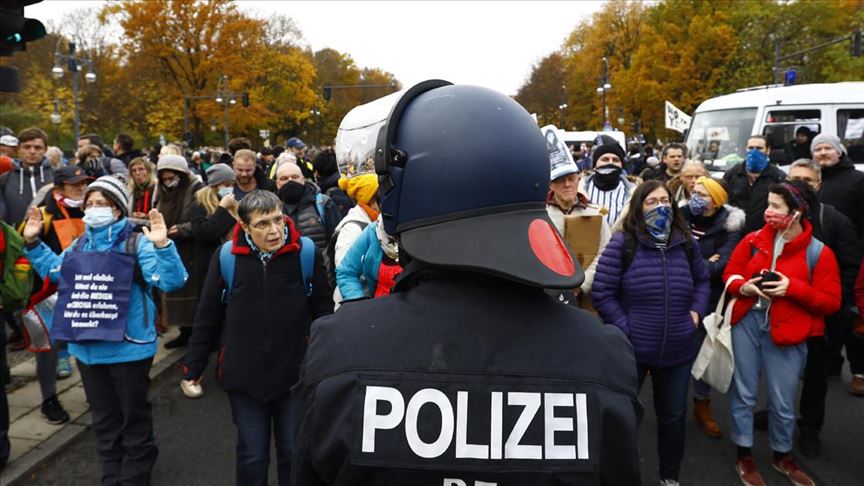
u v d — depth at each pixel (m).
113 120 39.03
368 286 3.10
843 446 4.04
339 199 5.66
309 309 3.16
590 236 3.68
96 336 3.08
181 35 40.31
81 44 45.44
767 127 8.70
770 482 3.59
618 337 1.04
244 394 3.00
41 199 5.09
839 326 4.46
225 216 5.30
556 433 0.94
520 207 1.04
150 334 3.26
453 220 1.02
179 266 3.26
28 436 4.06
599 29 50.72
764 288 3.32
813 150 5.28
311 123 53.97
